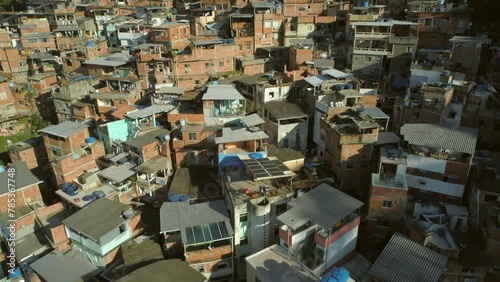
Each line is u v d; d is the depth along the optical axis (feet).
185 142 194.80
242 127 186.19
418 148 156.97
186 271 120.47
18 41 362.74
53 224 162.91
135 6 437.58
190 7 396.57
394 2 333.62
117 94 242.37
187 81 275.39
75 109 247.50
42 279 143.43
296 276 109.91
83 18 404.36
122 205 151.53
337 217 122.11
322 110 196.34
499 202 137.28
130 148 190.60
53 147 203.41
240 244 142.10
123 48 338.95
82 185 172.35
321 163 187.52
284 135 209.46
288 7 338.75
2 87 289.33
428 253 120.16
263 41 310.86
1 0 429.38
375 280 116.16
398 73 258.37
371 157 170.60
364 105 204.13
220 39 299.17
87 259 146.82
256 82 234.38
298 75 244.01
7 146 234.79
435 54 246.88
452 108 194.49
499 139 192.24
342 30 316.19
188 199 159.43
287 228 121.49
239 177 157.89
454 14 256.52
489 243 126.41
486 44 239.91
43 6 393.91
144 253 138.41
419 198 150.41
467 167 147.13
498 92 209.26
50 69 328.90
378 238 147.64
